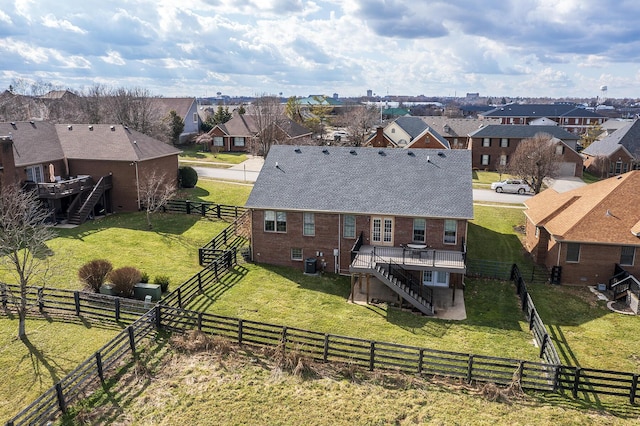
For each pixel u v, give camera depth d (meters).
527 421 16.47
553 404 17.56
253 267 31.59
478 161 74.81
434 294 28.41
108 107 77.00
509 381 18.83
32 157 38.75
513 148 73.06
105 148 42.75
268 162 34.78
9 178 35.12
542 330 21.64
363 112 109.25
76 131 45.41
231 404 17.09
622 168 66.75
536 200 38.75
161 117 82.38
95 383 17.84
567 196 35.56
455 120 88.19
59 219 38.38
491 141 73.81
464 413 16.83
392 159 33.66
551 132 72.50
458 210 29.09
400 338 22.66
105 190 41.56
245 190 50.03
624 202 30.94
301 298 26.89
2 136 36.09
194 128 93.38
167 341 21.08
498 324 24.64
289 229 31.62
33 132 42.41
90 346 20.39
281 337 21.47
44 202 37.53
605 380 19.12
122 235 35.75
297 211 30.92
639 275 29.14
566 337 23.44
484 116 126.94
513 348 22.03
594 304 27.34
